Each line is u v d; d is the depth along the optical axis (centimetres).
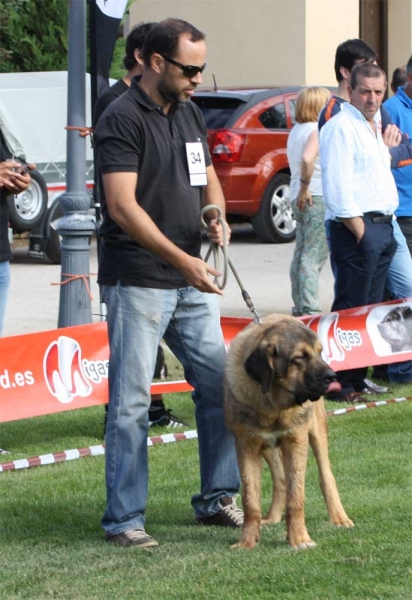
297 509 827
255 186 2605
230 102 2638
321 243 1619
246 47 3394
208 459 898
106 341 1190
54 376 1146
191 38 820
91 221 1284
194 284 827
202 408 895
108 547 841
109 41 1228
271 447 843
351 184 1303
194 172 859
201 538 865
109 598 712
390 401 1345
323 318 1323
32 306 1919
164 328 863
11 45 3102
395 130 1355
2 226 1141
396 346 1398
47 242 2439
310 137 1574
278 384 803
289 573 746
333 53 3391
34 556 823
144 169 835
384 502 924
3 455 1130
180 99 838
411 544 801
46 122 2467
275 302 1920
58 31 3105
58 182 2489
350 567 754
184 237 859
